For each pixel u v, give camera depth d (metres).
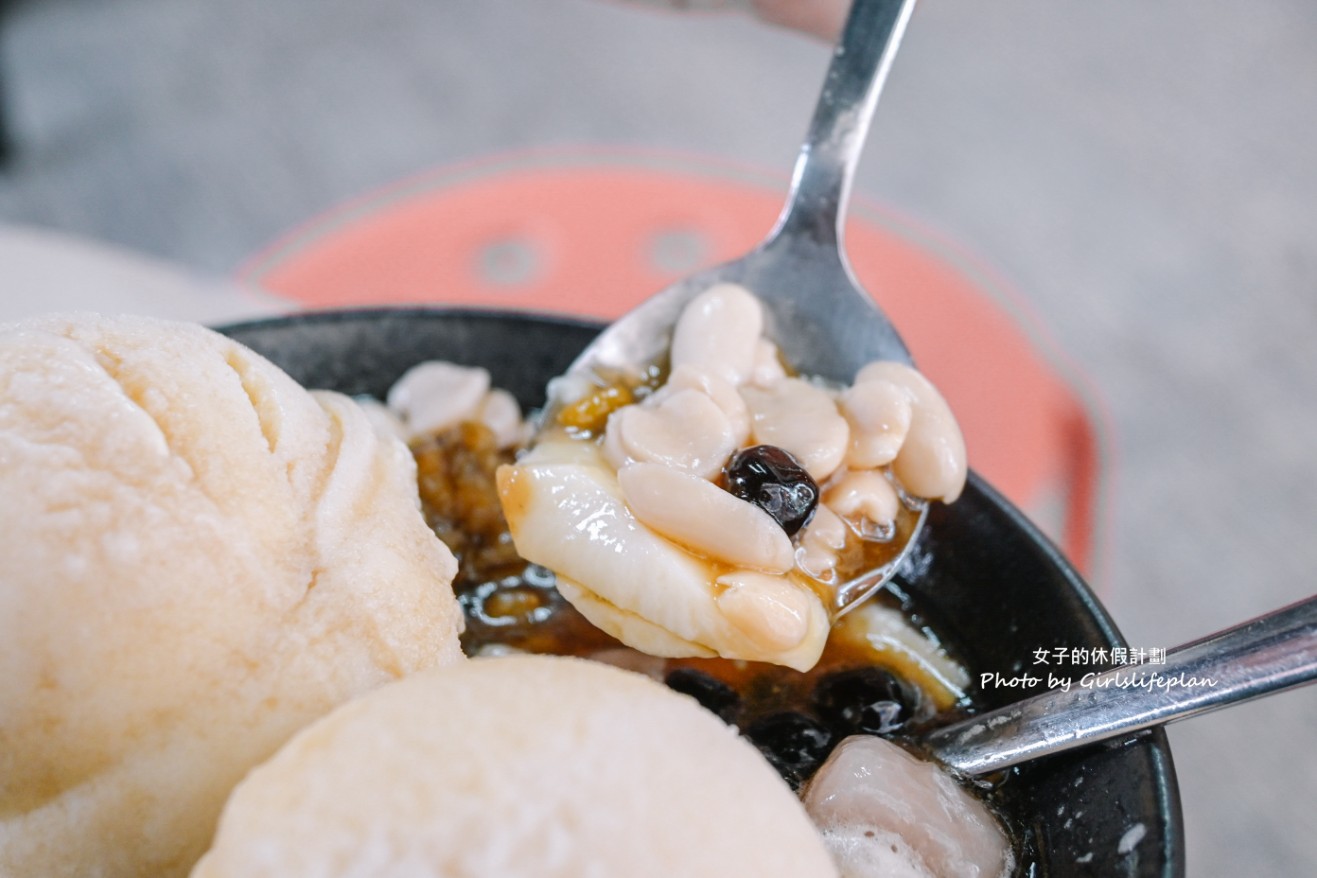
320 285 0.26
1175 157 0.46
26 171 0.47
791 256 0.18
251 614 0.14
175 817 0.14
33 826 0.14
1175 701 0.14
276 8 0.54
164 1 0.56
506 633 0.17
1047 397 0.25
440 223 0.28
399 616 0.15
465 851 0.12
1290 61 0.51
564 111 0.48
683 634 0.15
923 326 0.25
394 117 0.48
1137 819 0.14
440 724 0.13
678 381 0.17
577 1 0.54
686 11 0.27
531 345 0.19
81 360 0.14
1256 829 0.28
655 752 0.13
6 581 0.13
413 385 0.19
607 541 0.16
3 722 0.13
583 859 0.12
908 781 0.15
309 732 0.13
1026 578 0.16
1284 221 0.44
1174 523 0.34
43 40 0.54
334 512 0.15
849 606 0.16
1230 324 0.40
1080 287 0.40
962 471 0.16
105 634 0.13
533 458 0.17
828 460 0.16
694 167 0.31
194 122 0.49
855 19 0.18
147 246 0.43
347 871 0.12
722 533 0.15
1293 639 0.13
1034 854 0.15
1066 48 0.51
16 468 0.13
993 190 0.44
